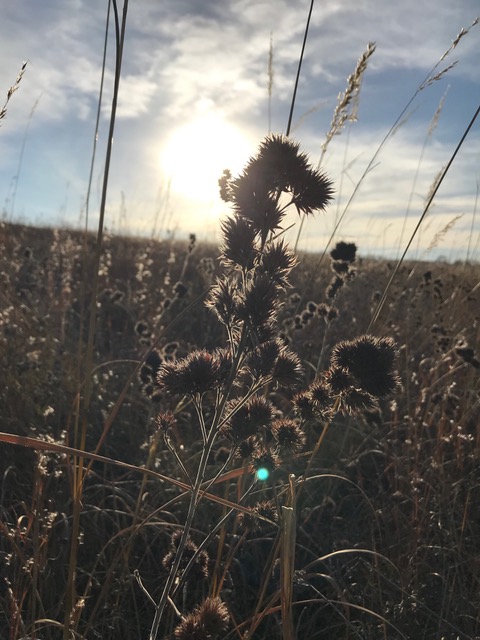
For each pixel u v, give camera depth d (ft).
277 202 4.36
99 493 11.50
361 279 27.81
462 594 9.05
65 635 5.91
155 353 11.21
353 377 5.90
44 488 9.69
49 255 30.37
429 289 24.17
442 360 15.11
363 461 13.83
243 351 4.75
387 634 8.60
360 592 9.76
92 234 32.42
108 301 23.84
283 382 4.89
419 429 14.29
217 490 11.40
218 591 7.25
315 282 25.43
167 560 6.64
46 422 13.39
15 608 6.68
